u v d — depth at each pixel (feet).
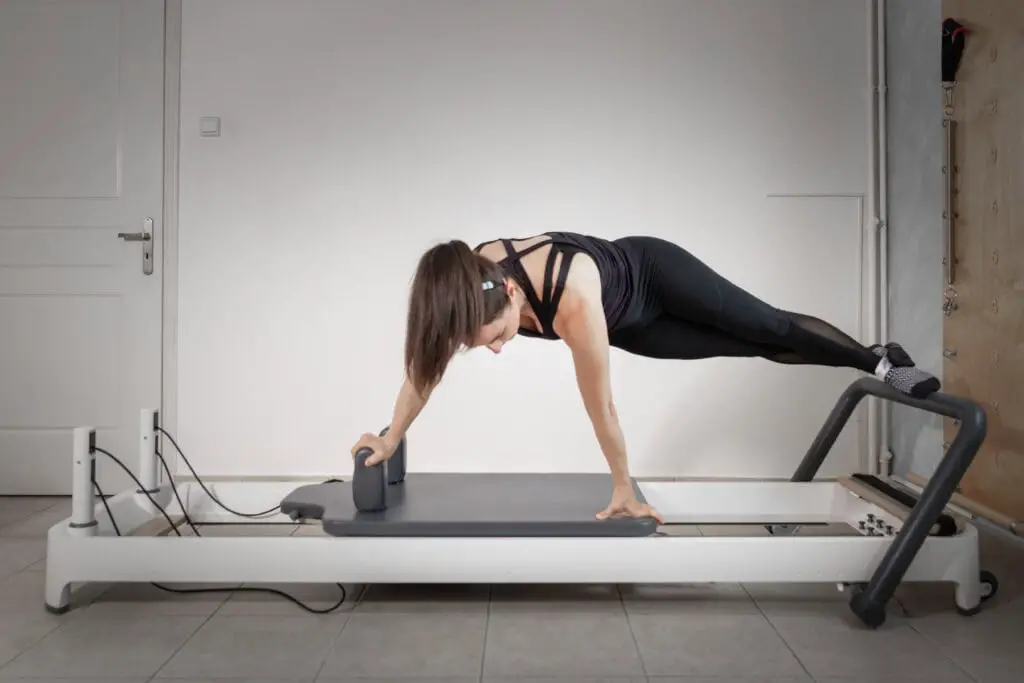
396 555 6.86
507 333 6.40
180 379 11.69
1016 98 8.80
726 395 11.69
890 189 11.66
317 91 11.64
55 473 11.66
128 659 6.09
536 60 11.61
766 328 7.49
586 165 11.61
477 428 11.68
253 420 11.71
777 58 11.60
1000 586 7.68
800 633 6.59
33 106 11.60
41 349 11.63
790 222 11.66
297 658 6.10
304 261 11.69
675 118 11.60
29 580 7.93
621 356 11.68
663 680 5.74
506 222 11.66
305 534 9.16
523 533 6.95
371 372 11.69
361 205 11.66
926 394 7.39
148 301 11.66
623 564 6.84
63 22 11.60
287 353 11.69
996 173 9.20
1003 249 9.09
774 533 9.26
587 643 6.38
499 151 11.62
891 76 11.59
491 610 7.10
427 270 5.95
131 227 11.64
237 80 11.63
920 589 7.66
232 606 7.21
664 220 11.63
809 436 11.71
